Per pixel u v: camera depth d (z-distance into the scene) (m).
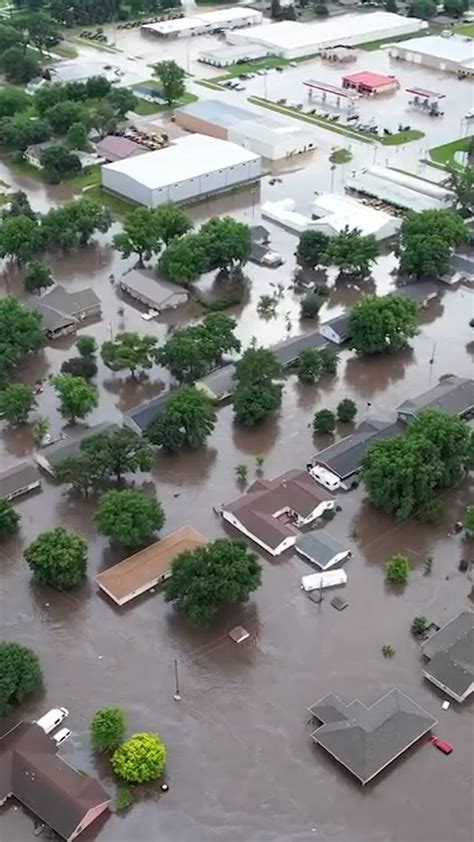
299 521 98.12
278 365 113.94
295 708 79.25
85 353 121.38
